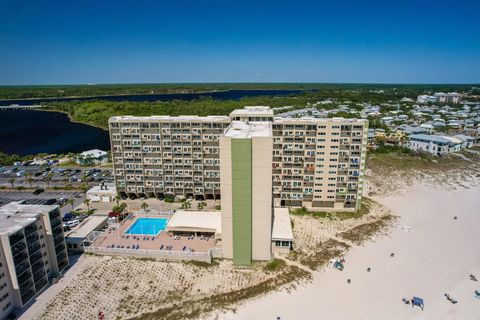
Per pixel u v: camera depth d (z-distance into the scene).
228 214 94.81
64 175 177.25
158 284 87.62
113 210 126.69
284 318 76.44
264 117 126.75
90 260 97.50
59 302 80.12
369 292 85.56
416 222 125.69
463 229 120.19
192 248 101.62
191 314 77.00
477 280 90.44
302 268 95.06
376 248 106.62
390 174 179.50
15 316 75.25
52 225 87.19
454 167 193.25
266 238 96.00
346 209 131.75
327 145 125.06
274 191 132.75
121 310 78.31
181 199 139.75
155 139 134.62
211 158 134.12
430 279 91.12
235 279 89.94
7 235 72.31
